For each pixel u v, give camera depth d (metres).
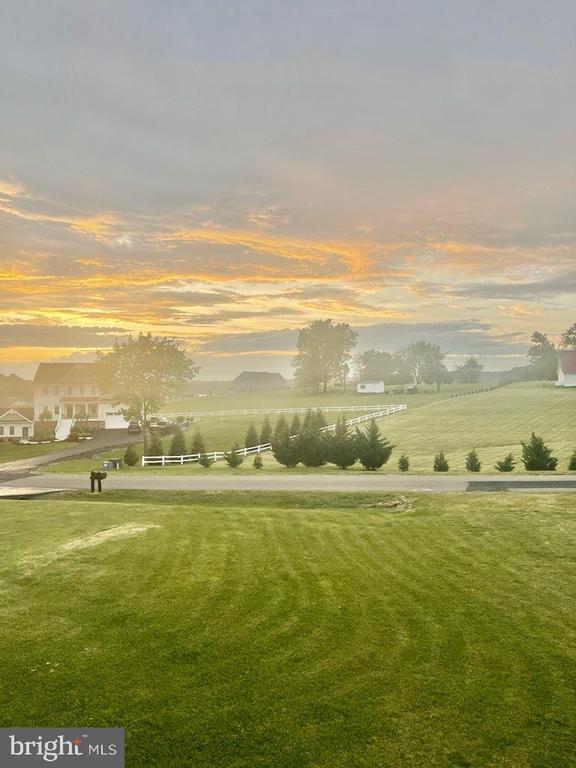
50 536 17.89
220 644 10.36
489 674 9.37
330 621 11.25
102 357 66.75
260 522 19.58
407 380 177.25
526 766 7.42
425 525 18.77
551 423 64.56
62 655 9.99
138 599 12.34
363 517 20.38
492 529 17.94
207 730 8.10
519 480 28.16
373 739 7.92
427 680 9.23
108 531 18.33
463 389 140.50
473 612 11.63
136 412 66.81
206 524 19.28
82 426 80.44
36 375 91.69
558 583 13.20
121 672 9.48
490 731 8.05
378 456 37.22
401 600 12.27
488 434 58.97
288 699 8.77
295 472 36.12
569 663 9.66
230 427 76.25
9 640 10.52
